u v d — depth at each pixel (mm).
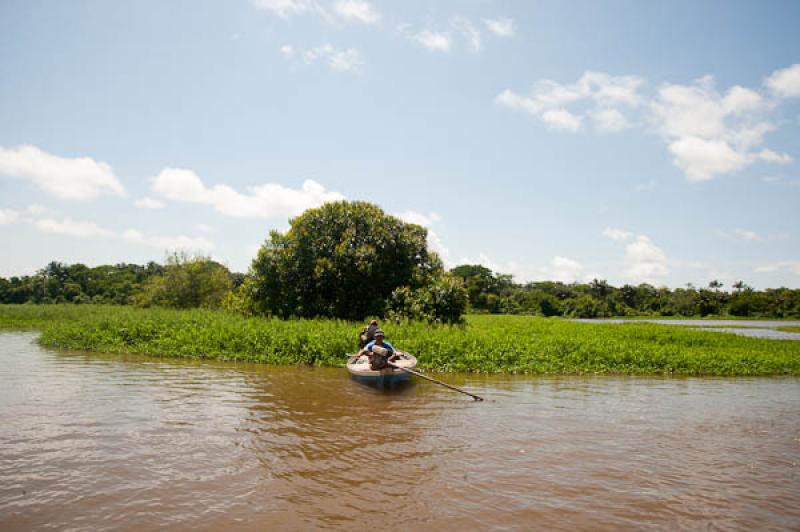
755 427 9586
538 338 20719
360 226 28250
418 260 29656
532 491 6320
